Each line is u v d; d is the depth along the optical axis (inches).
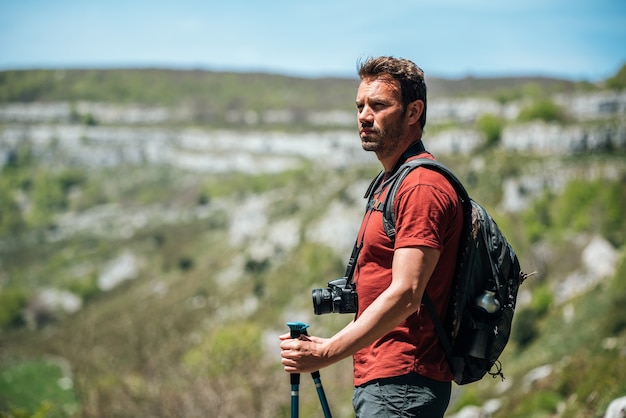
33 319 6294.3
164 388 1163.9
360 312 149.2
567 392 805.2
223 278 6250.0
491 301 143.6
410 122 151.4
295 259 5895.7
